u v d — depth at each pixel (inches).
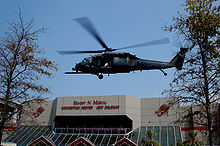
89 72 1001.5
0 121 869.2
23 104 938.1
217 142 1389.0
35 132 2541.8
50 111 2780.5
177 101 862.5
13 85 846.5
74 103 2593.5
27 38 901.8
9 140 2356.1
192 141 1518.2
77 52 876.0
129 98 2485.2
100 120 2488.9
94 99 2551.7
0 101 861.8
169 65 991.0
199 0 915.4
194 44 898.1
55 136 2449.6
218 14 885.8
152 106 2496.3
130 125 2418.8
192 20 911.7
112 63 949.8
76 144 2097.7
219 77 804.0
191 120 855.1
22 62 874.8
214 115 799.1
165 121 2383.1
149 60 985.5
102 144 2246.6
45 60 914.1
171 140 2121.1
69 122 2591.0
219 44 843.4
